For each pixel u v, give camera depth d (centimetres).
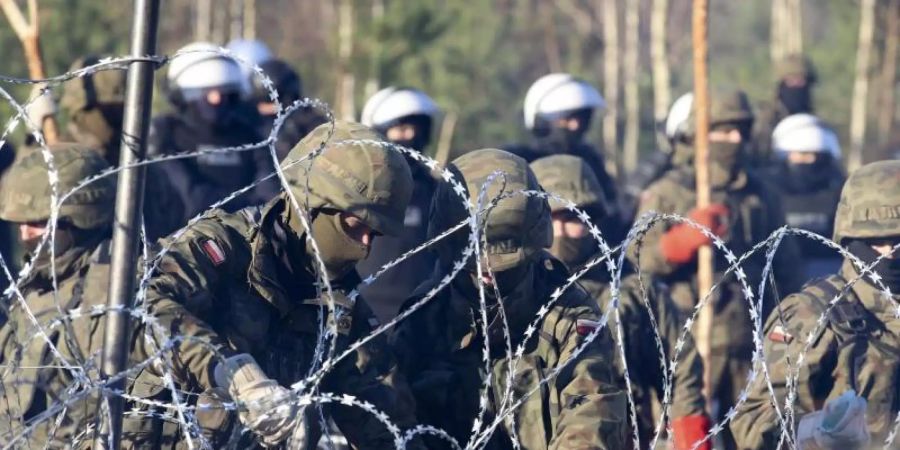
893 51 3778
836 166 1677
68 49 2395
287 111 628
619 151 3962
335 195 716
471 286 776
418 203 1384
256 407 635
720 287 1366
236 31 3231
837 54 3741
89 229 882
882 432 865
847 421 802
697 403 1003
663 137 1753
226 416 731
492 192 764
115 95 1180
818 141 1656
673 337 1002
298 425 649
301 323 743
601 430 756
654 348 997
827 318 876
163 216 1246
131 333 681
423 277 1359
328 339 755
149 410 711
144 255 693
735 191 1428
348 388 764
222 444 733
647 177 1577
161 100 1856
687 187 1404
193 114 1372
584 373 772
